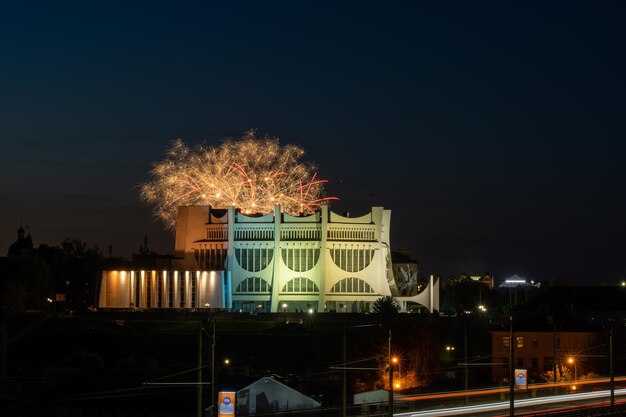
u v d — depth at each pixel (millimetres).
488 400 156500
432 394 164750
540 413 122938
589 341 196250
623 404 130375
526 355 199500
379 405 147000
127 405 150000
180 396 147000
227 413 94688
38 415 161750
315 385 188500
